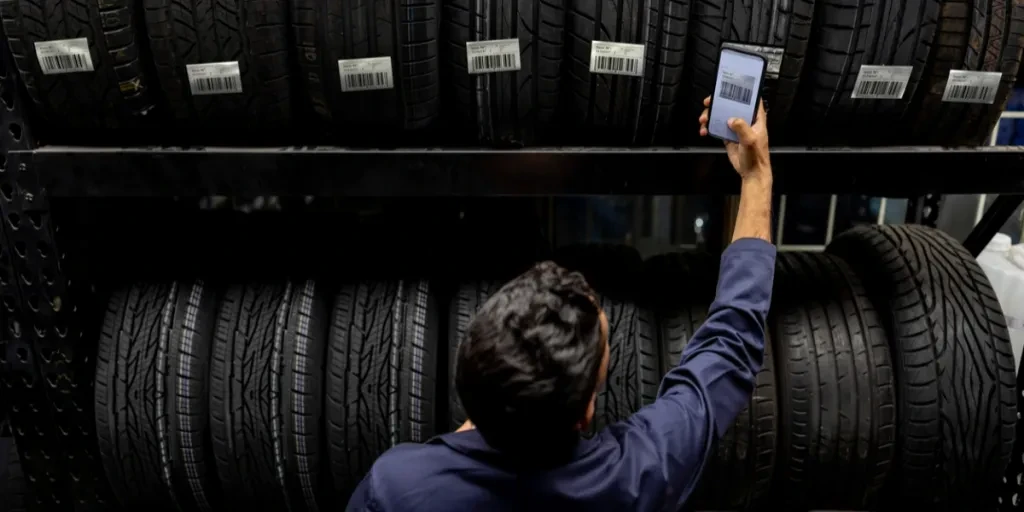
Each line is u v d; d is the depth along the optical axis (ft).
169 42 4.78
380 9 4.64
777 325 5.99
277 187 5.09
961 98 5.08
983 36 4.87
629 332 5.89
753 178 4.31
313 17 4.68
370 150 5.06
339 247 6.54
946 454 5.79
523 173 5.05
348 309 5.84
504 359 2.81
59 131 5.29
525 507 3.04
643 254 9.96
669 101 5.00
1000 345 5.76
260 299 5.93
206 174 5.07
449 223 6.99
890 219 9.96
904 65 4.93
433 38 4.75
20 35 4.75
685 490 3.40
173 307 5.87
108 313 5.92
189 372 5.77
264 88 4.94
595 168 5.04
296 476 5.87
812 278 6.21
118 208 6.37
